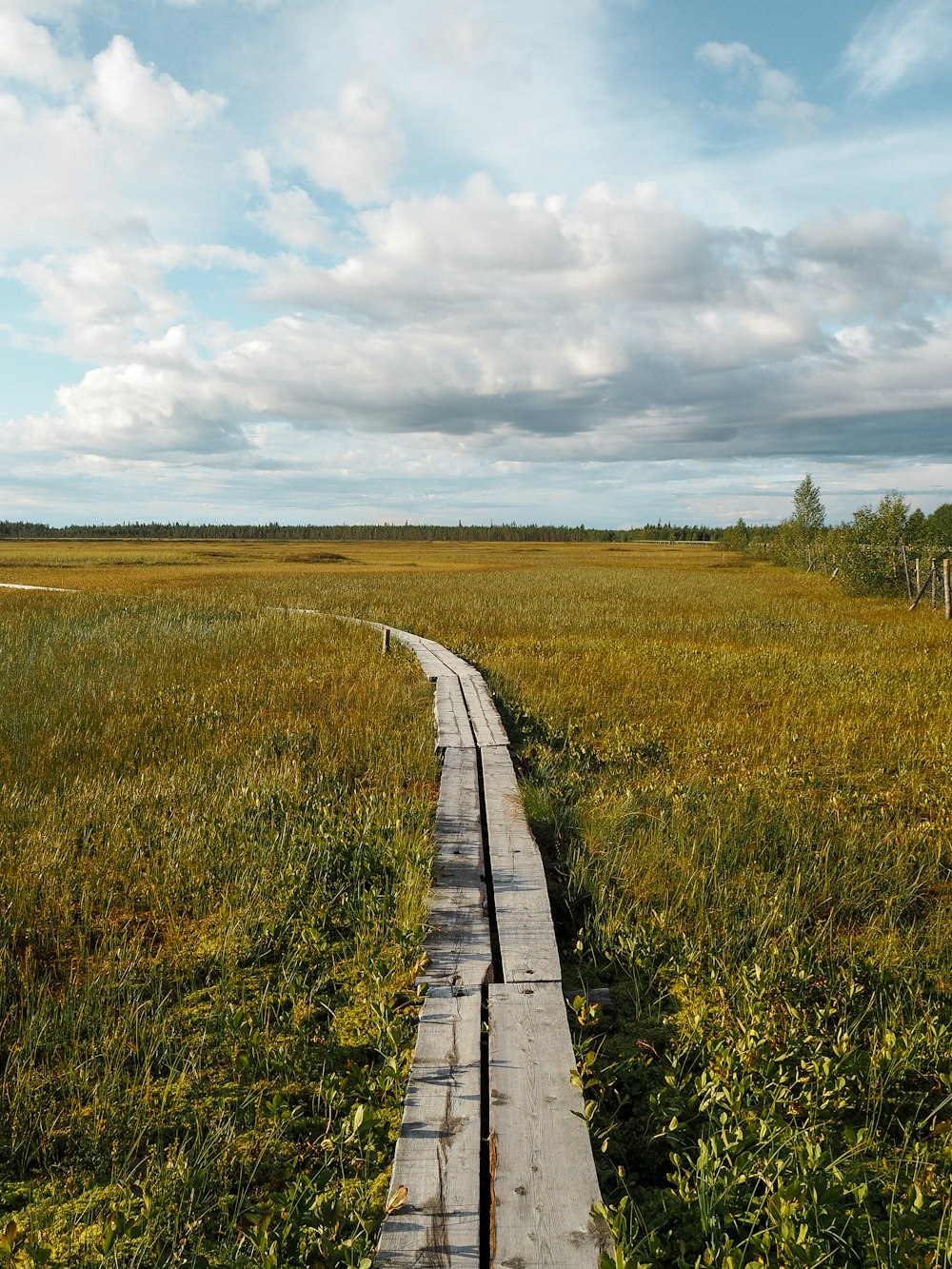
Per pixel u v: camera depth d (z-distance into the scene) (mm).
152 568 54625
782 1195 2600
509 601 27266
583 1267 2279
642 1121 3229
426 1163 2691
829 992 4082
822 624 19812
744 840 6027
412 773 7703
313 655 14695
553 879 5648
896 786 7484
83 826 6012
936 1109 3197
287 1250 2525
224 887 5168
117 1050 3459
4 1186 2848
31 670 12156
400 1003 3986
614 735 9320
